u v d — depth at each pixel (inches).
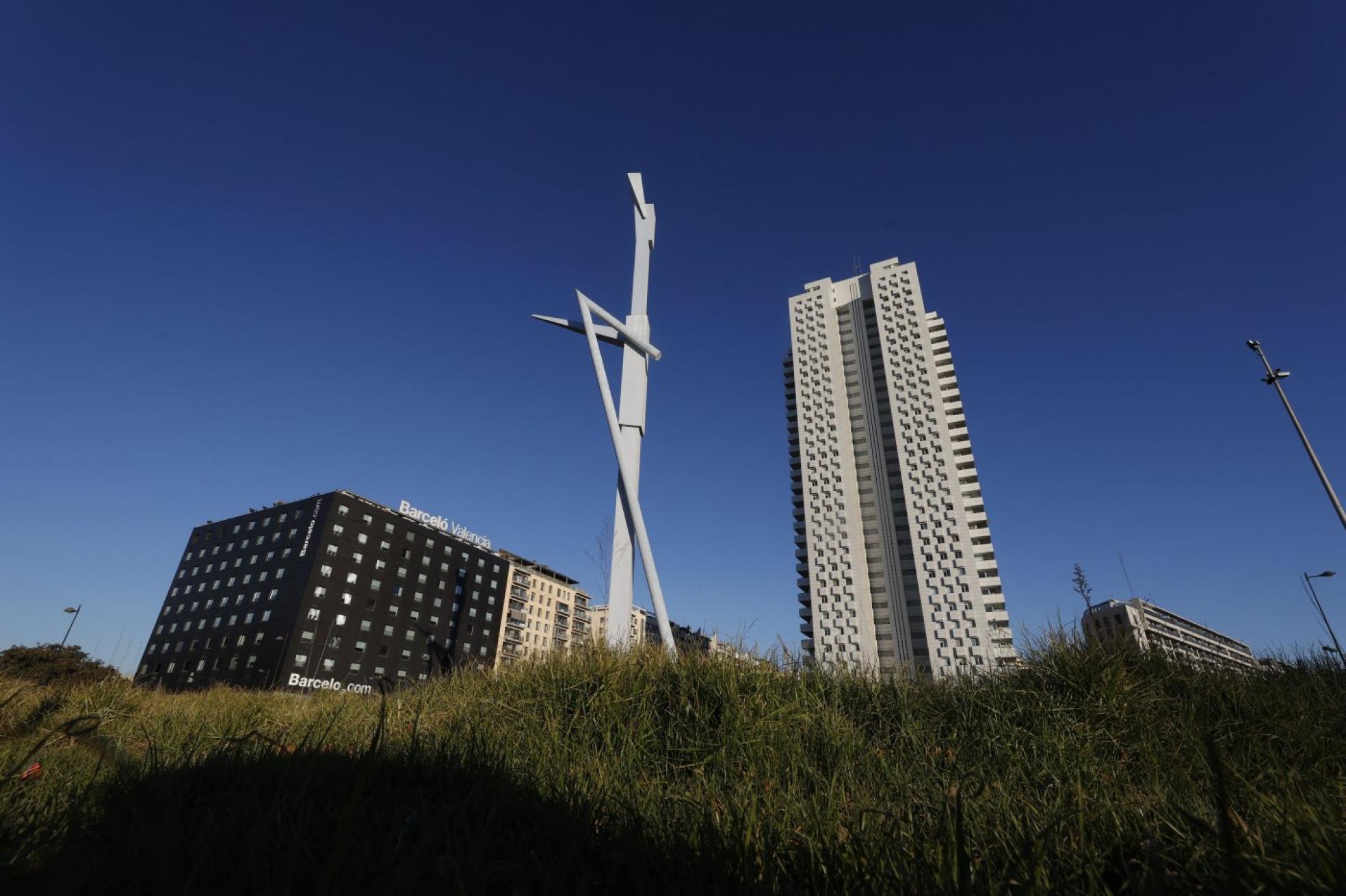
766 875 64.6
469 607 3641.7
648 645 223.0
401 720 170.9
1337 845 67.0
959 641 2847.0
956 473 3211.1
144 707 222.8
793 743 139.9
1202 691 165.9
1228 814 56.2
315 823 78.3
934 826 80.9
